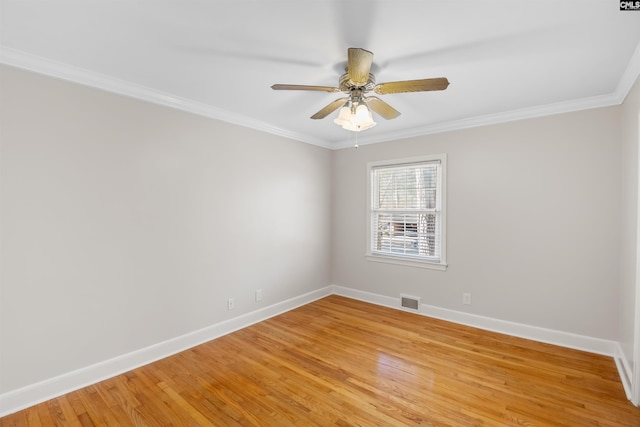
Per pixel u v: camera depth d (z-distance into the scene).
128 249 2.50
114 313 2.43
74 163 2.22
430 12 1.54
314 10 1.53
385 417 1.92
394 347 2.88
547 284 2.96
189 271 2.91
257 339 3.08
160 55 2.01
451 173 3.51
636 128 2.14
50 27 1.69
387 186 4.09
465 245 3.43
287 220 3.93
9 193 1.96
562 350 2.79
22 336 2.01
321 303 4.21
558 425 1.83
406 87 1.91
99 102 2.33
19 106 1.99
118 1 1.46
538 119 2.98
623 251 2.50
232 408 2.01
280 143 3.82
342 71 2.23
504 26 1.66
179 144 2.82
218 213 3.14
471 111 3.07
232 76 2.32
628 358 2.25
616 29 1.68
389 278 4.05
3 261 1.95
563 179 2.87
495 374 2.40
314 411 1.98
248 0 1.45
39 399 2.06
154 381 2.33
